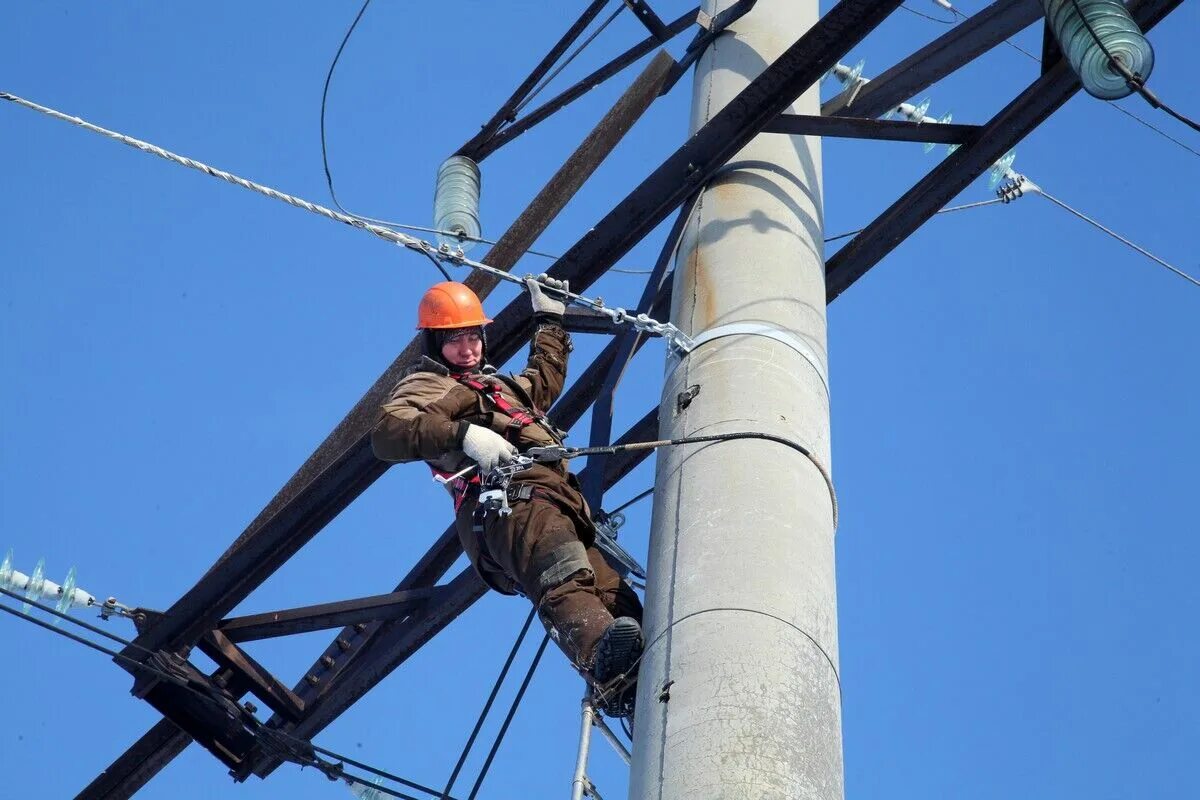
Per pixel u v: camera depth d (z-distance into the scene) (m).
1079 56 9.86
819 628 9.20
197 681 13.06
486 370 11.20
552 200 12.93
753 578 9.21
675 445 10.14
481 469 10.34
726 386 10.30
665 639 9.19
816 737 8.65
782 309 10.84
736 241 11.27
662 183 11.80
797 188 11.84
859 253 12.34
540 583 10.04
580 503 10.48
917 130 11.91
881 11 11.19
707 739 8.53
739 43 13.16
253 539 12.60
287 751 13.10
